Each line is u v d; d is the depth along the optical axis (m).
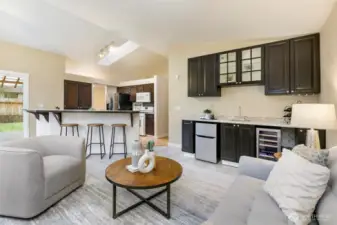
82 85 6.76
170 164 2.36
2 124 7.79
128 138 4.59
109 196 2.35
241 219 1.23
